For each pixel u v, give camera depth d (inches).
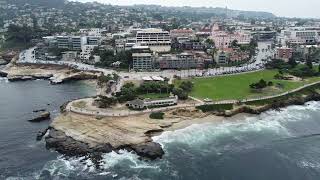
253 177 6815.9
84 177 6692.9
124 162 7239.2
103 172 6860.2
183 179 6678.2
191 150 7849.4
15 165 7165.4
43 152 7716.5
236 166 7209.6
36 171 6924.2
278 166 7224.4
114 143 7829.7
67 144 7859.3
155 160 7362.2
